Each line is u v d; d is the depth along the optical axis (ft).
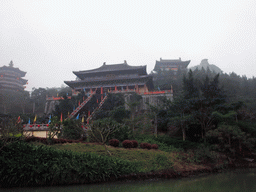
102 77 240.32
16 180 32.24
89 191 31.71
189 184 40.40
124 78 208.74
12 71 338.95
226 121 81.71
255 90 222.28
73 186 34.71
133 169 45.62
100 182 38.78
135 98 175.11
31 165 33.37
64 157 37.81
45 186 33.63
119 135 71.77
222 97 96.22
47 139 58.13
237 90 213.46
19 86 335.26
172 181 43.83
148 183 40.78
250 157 72.43
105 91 202.69
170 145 74.28
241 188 36.52
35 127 100.53
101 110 133.28
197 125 87.92
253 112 110.11
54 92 312.09
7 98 243.40
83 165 37.93
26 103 242.58
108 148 57.77
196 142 82.48
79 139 74.69
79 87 225.76
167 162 54.65
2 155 33.73
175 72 309.42
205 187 37.47
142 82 210.18
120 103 156.35
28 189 31.45
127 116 112.57
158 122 96.68
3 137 35.76
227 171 59.31
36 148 36.96
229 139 71.87
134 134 83.97
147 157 55.26
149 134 95.25
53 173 34.60
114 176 41.45
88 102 161.27
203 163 62.28
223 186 38.32
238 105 91.25
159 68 336.70
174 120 84.43
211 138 78.18
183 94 104.27
